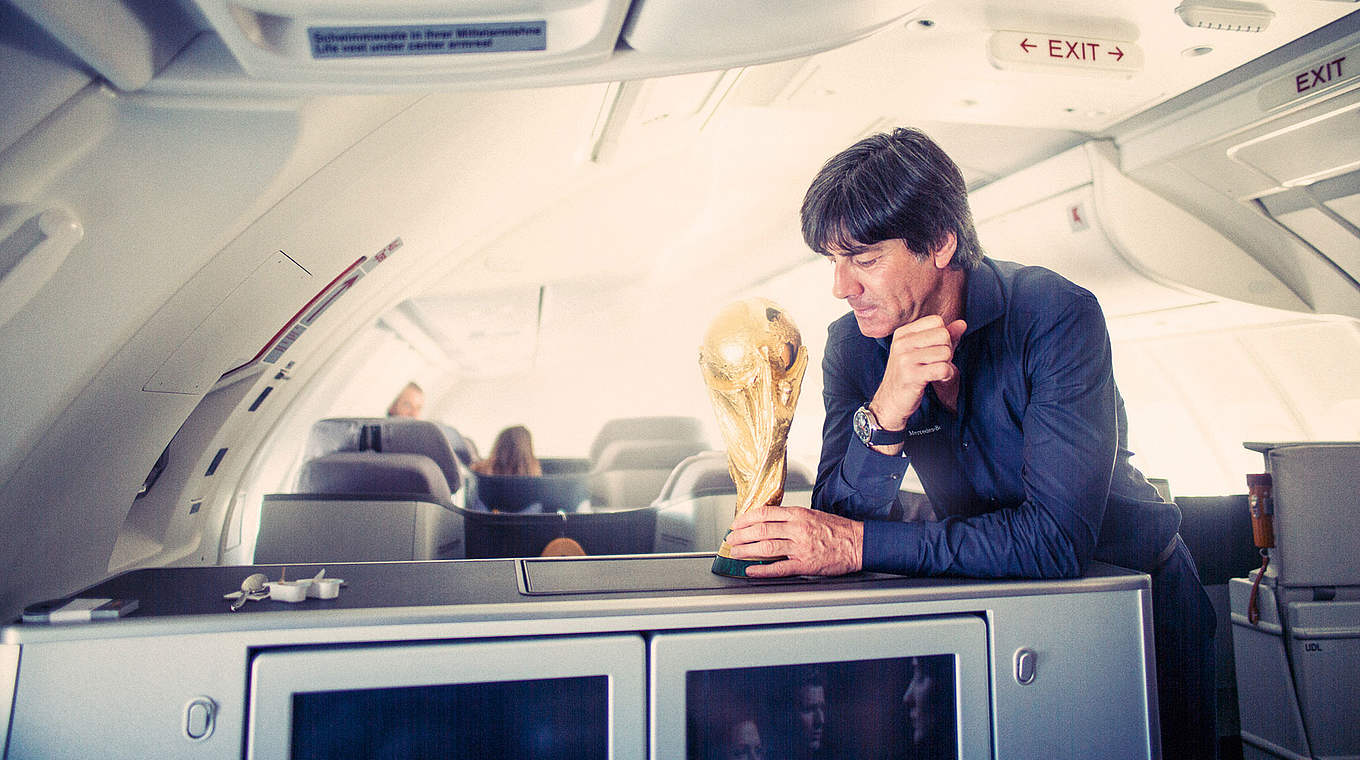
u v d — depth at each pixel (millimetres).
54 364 915
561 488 5289
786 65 2727
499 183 2162
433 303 4910
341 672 776
